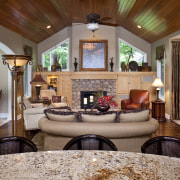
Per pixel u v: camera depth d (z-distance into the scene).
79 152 1.41
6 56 3.23
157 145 1.64
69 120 3.27
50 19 6.24
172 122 6.25
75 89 7.98
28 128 4.91
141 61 8.54
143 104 6.28
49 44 8.45
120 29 8.38
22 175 1.07
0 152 1.61
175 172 1.11
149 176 1.06
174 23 5.30
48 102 6.54
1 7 4.24
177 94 6.61
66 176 1.06
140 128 3.01
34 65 8.04
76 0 5.02
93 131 2.99
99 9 5.84
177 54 6.56
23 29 6.09
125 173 1.10
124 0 4.88
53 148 3.24
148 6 4.83
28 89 7.68
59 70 8.06
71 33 8.37
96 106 4.93
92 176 1.06
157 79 6.48
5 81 6.91
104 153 1.39
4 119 6.56
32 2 4.58
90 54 8.11
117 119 3.21
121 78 7.96
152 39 7.77
